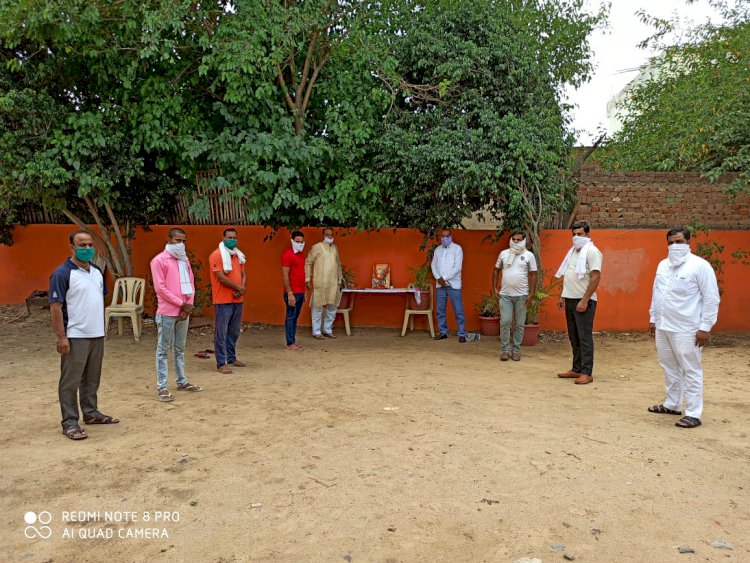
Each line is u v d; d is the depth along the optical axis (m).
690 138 11.38
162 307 6.29
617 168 14.73
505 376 7.62
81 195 9.02
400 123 10.33
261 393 6.67
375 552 3.28
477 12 10.26
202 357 8.69
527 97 10.07
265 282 11.62
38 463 4.53
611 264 10.93
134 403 6.23
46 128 8.87
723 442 5.03
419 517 3.68
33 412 5.89
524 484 4.17
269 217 10.34
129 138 9.52
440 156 9.26
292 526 3.57
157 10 7.97
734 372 7.84
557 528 3.55
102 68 8.99
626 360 8.72
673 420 5.68
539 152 9.45
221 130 9.88
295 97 10.27
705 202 11.03
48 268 12.12
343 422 5.57
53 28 7.95
